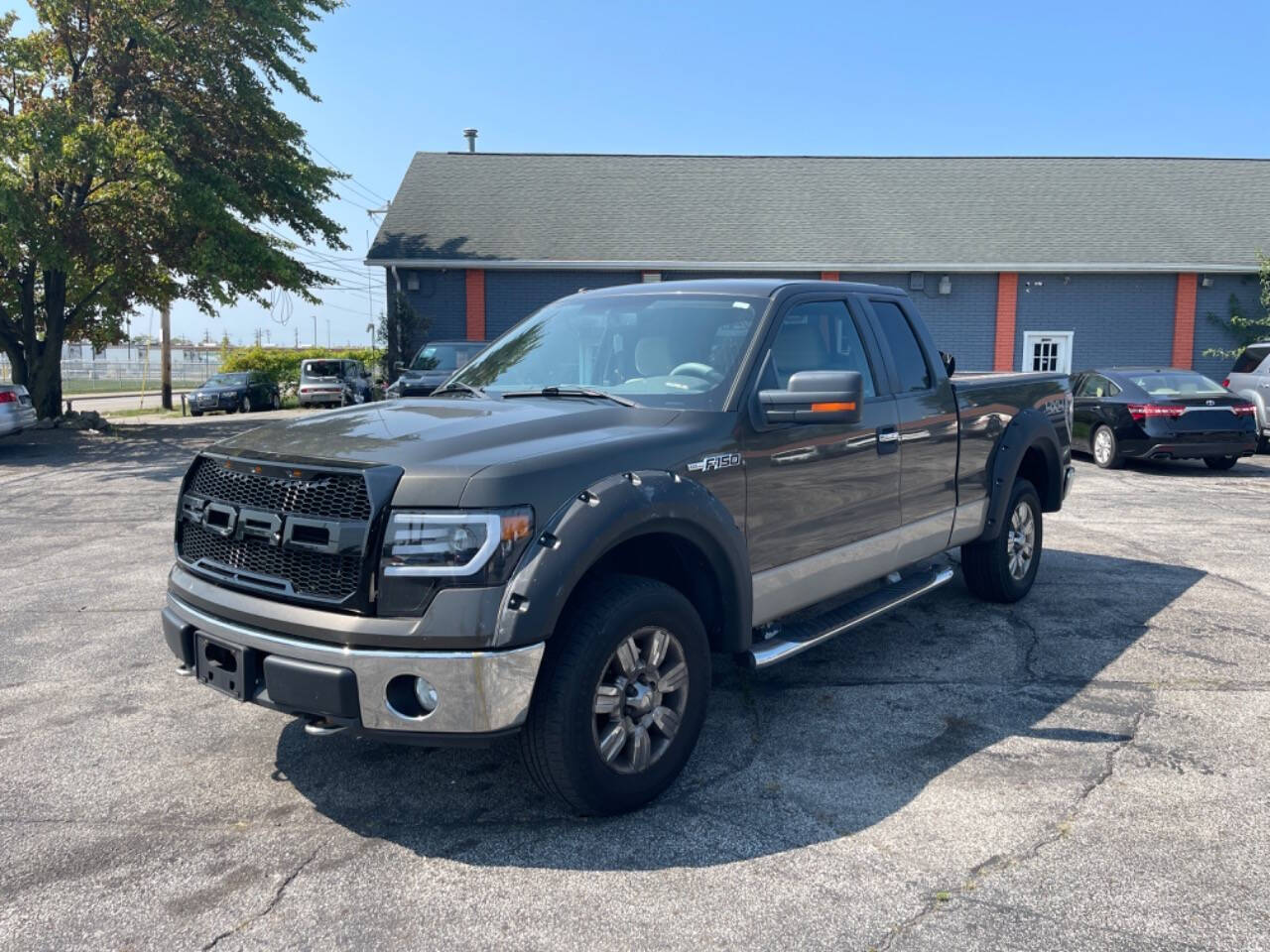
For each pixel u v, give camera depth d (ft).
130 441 61.00
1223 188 87.15
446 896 9.90
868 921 9.39
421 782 12.57
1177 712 14.70
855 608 15.52
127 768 13.05
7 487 40.22
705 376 13.37
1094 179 89.15
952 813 11.57
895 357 16.70
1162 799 11.87
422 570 9.98
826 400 12.32
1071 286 77.92
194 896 9.93
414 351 76.74
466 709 10.01
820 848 10.79
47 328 71.20
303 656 10.36
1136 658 17.20
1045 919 9.39
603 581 11.39
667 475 11.60
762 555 13.29
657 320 14.66
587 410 12.55
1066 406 21.94
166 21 66.44
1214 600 21.07
